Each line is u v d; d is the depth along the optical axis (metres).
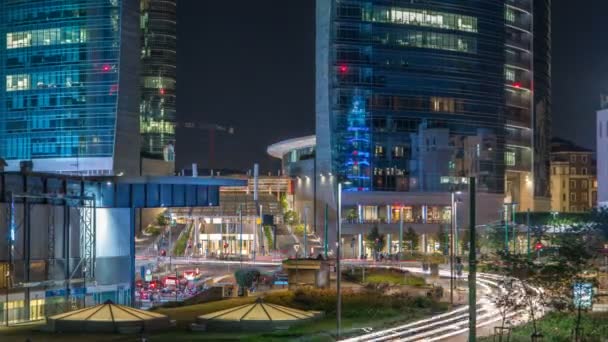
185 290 117.88
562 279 57.03
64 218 94.62
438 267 136.12
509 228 180.88
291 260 88.94
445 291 99.88
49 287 91.06
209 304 78.12
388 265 156.62
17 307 86.50
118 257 102.19
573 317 60.88
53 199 93.12
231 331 57.06
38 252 90.56
